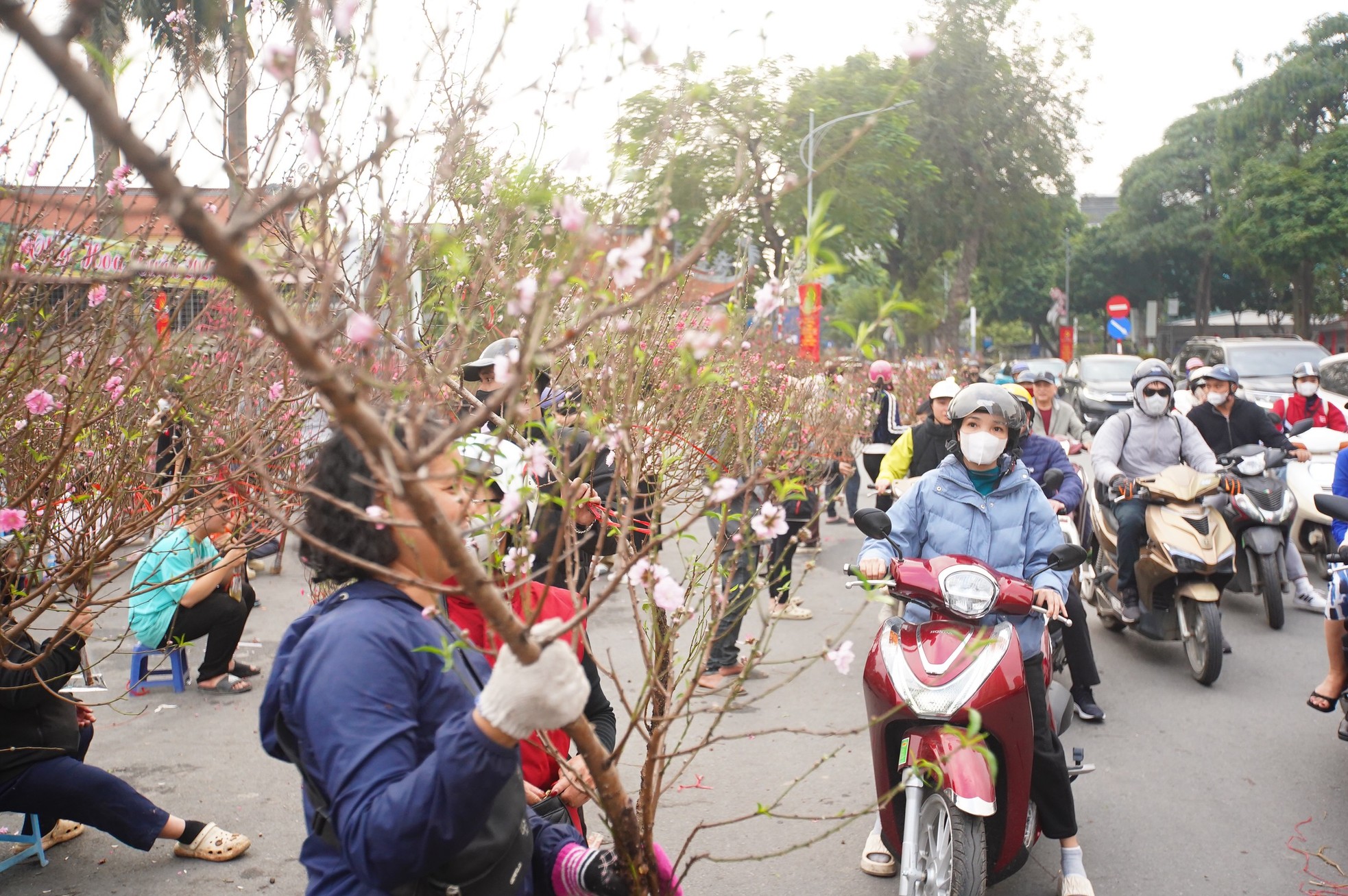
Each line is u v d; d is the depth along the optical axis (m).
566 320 2.21
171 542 5.94
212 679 6.48
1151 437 7.11
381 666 1.85
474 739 1.67
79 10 1.00
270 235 2.48
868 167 20.61
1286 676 6.72
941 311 35.84
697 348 1.78
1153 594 6.80
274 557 9.46
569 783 2.47
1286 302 54.56
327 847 1.94
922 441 6.83
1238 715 6.05
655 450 2.91
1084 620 5.93
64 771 3.94
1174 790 5.05
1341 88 34.53
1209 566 6.42
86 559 3.48
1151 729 5.86
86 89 1.01
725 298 2.01
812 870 4.27
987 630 3.74
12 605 3.38
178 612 6.23
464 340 1.95
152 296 3.42
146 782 5.13
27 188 3.32
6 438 3.47
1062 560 3.94
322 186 1.25
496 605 1.51
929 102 35.09
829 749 5.52
